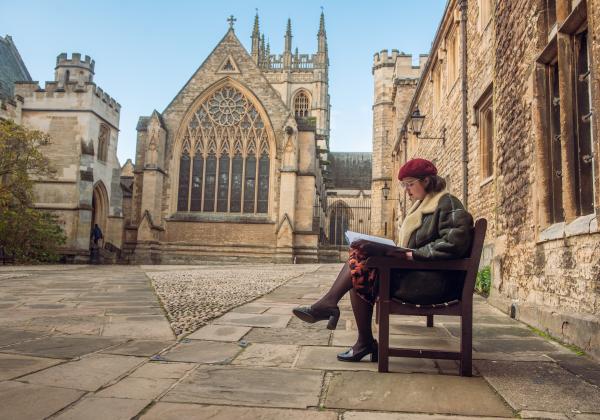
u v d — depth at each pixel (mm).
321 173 40969
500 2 7535
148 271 17281
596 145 4121
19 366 3514
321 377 3342
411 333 5113
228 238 31594
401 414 2646
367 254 3504
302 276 14078
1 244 23453
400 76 31516
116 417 2518
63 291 9242
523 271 6188
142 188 31500
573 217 4875
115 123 33219
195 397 2875
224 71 33125
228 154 32719
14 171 23328
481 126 11336
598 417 2613
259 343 4426
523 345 4531
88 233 28828
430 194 3654
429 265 3424
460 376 3410
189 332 4914
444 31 15367
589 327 4133
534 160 5785
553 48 5359
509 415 2652
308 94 63656
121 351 4059
